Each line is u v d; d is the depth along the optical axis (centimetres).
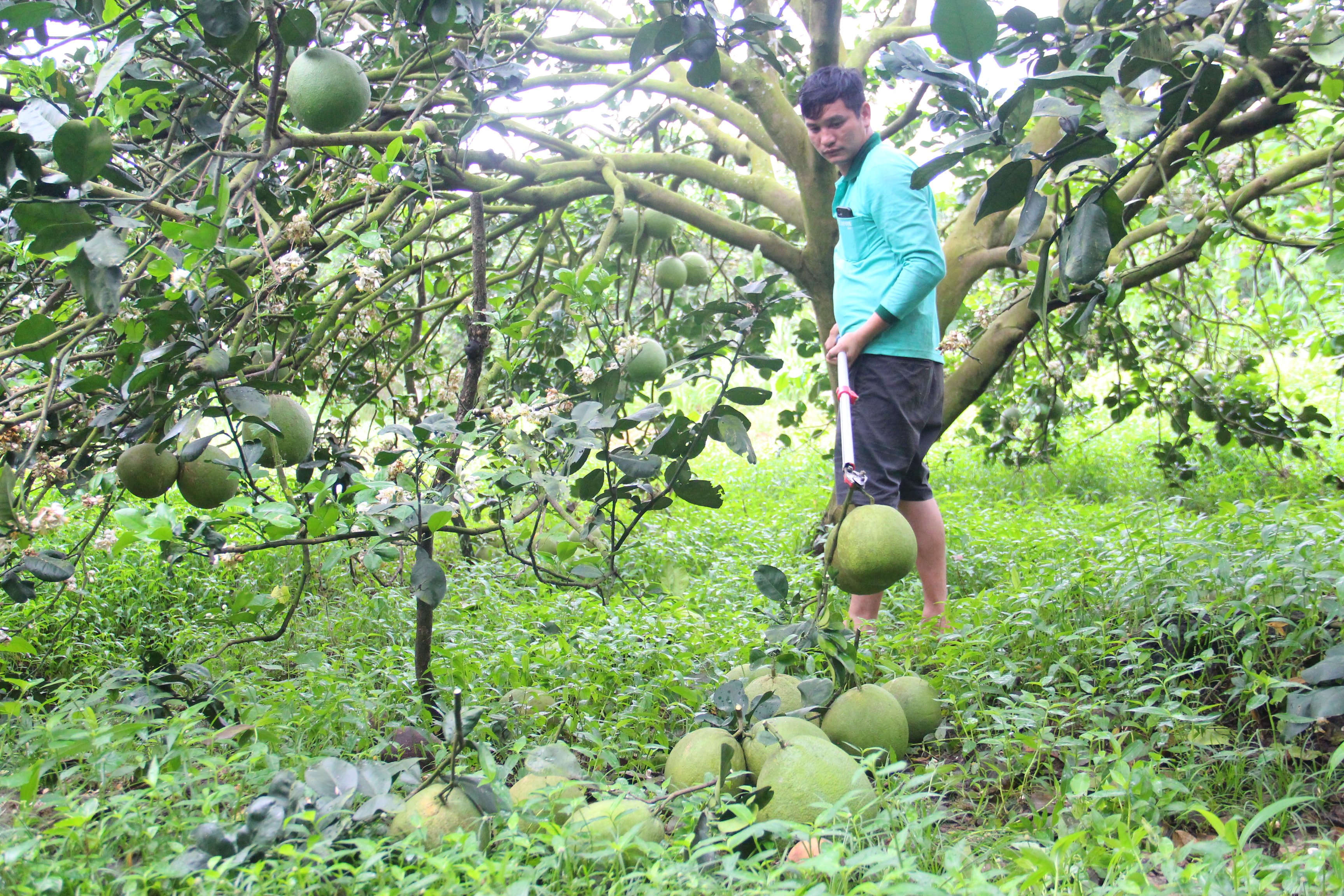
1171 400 655
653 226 557
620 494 267
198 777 206
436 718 281
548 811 208
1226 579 294
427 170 316
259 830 180
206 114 306
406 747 263
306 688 298
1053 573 367
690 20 304
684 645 337
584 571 267
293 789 196
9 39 255
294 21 247
